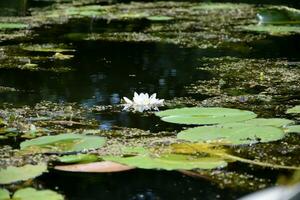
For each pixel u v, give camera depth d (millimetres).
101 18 11117
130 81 5391
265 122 3744
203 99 4652
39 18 10719
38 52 7168
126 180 2852
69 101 4613
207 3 14125
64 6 12969
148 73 5801
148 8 12844
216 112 4031
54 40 8148
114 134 3650
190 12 12047
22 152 3256
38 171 2914
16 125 3908
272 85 5160
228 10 12406
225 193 2676
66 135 3547
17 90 5031
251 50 7242
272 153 3221
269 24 9547
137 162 3012
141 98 4520
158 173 2961
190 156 3133
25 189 2643
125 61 6492
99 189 2730
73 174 2938
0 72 5848
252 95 4770
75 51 7215
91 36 8617
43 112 4262
